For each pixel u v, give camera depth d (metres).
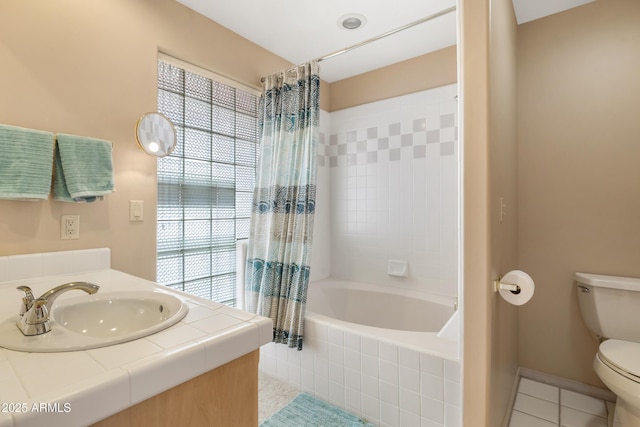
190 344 0.64
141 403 0.56
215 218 2.05
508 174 1.62
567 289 1.87
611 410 1.66
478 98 1.14
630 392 1.15
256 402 0.76
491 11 1.19
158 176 1.75
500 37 1.39
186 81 1.87
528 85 1.99
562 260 1.89
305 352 1.79
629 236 1.71
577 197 1.85
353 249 2.68
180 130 1.85
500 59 1.38
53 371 0.53
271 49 2.26
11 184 1.14
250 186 2.27
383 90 2.50
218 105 2.05
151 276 1.61
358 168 2.65
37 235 1.25
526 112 2.00
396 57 2.35
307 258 1.82
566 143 1.88
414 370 1.41
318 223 2.71
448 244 2.21
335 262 2.80
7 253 1.18
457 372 1.30
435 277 2.27
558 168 1.90
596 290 1.67
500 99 1.38
